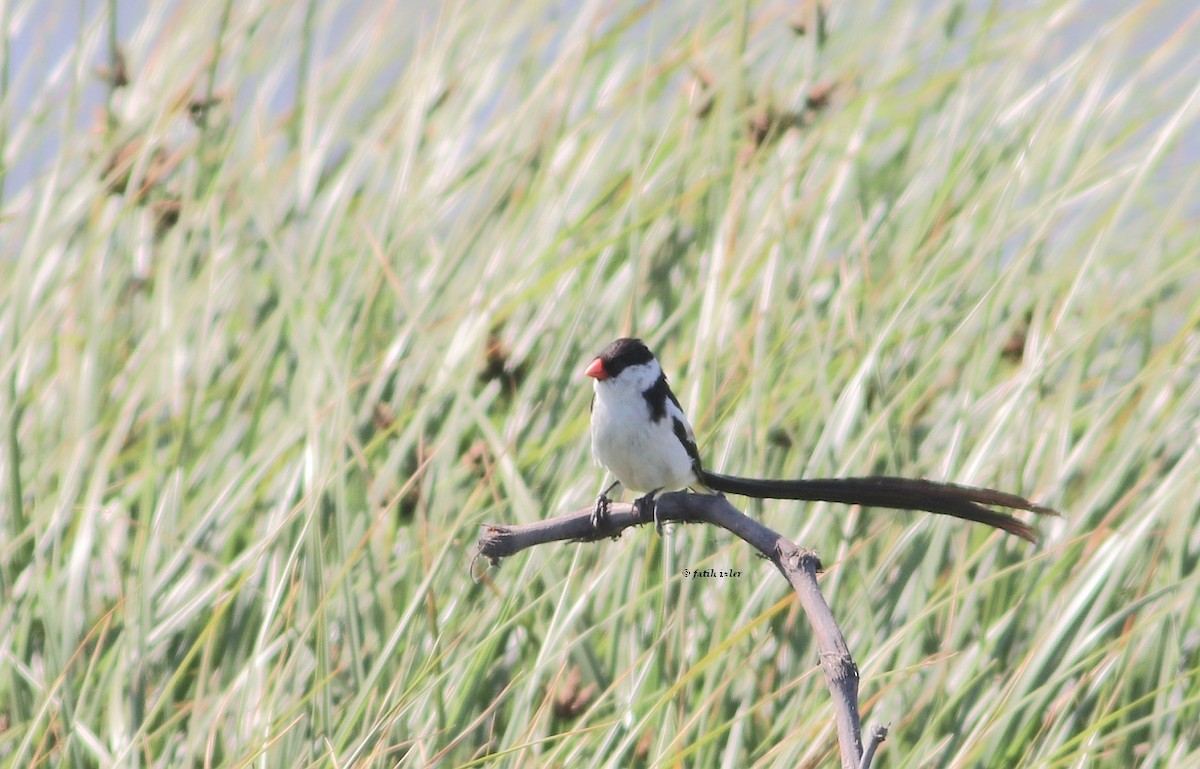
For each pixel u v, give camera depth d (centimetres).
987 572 980
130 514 1098
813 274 1134
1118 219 1080
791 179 1161
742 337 1057
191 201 1235
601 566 973
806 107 1213
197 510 1054
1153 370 1063
